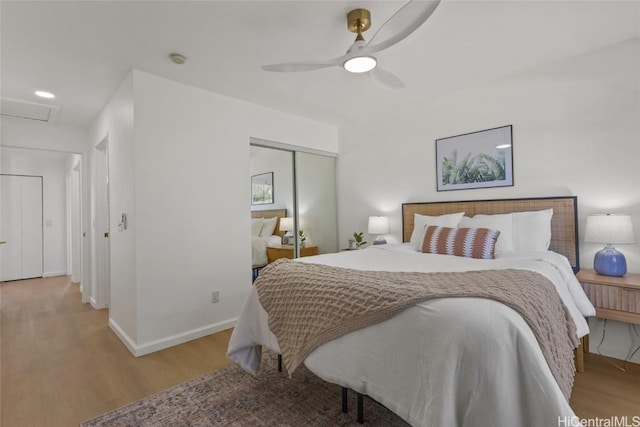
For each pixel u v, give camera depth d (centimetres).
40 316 341
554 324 131
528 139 275
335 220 438
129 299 256
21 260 543
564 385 119
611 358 230
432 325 115
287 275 185
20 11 175
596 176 242
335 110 366
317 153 407
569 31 212
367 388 131
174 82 270
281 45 218
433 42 223
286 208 377
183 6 175
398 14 147
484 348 103
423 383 113
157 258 254
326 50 226
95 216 372
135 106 246
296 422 161
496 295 118
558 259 216
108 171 308
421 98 337
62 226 584
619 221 209
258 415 167
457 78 286
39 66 239
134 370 218
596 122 242
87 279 398
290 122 373
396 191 373
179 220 269
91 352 248
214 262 291
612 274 217
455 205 317
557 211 256
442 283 143
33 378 208
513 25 204
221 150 301
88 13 179
